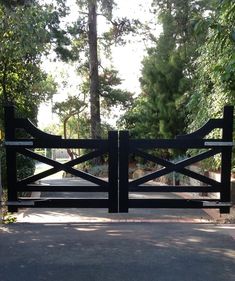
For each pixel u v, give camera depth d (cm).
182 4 1922
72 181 1475
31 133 728
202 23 505
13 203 738
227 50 712
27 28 895
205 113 1005
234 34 456
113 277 447
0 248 548
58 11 1617
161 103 1630
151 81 1680
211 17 536
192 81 1564
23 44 915
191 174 739
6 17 889
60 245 560
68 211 838
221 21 610
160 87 1645
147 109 1756
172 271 463
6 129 726
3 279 443
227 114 724
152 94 1723
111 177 737
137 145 729
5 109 723
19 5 893
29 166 1137
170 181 1468
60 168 736
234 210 842
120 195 739
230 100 861
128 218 761
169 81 1630
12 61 1080
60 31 1600
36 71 1212
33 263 491
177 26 1934
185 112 1562
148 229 649
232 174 1028
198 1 1880
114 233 623
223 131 726
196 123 1091
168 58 1706
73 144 729
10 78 1134
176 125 1591
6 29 898
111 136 730
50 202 745
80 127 3344
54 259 504
